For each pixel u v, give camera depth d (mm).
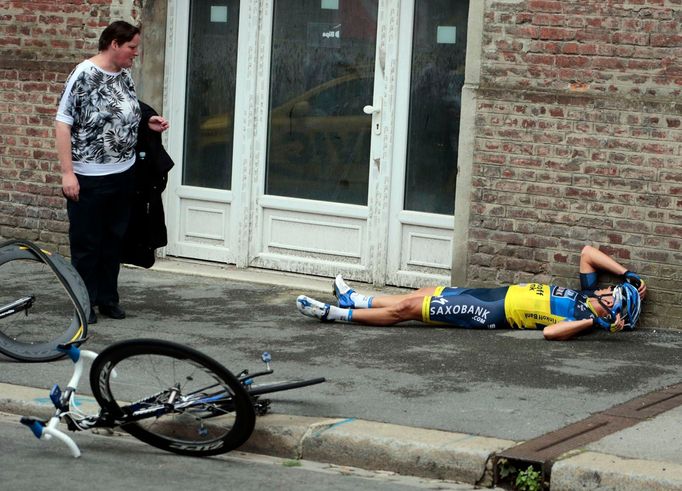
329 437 9984
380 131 15883
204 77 17094
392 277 15992
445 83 15516
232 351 12773
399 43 15703
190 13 17109
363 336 13516
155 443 10094
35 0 17406
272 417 10414
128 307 14734
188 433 10086
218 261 17156
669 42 13680
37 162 17609
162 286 16016
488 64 14570
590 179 14188
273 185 16750
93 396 11023
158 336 13352
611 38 13953
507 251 14711
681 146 13719
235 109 16875
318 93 16344
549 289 13820
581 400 11062
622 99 13953
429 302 13852
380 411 10625
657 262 13977
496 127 14594
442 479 9602
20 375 11836
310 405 10805
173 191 17359
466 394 11227
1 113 17781
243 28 16688
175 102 17250
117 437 10516
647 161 13914
